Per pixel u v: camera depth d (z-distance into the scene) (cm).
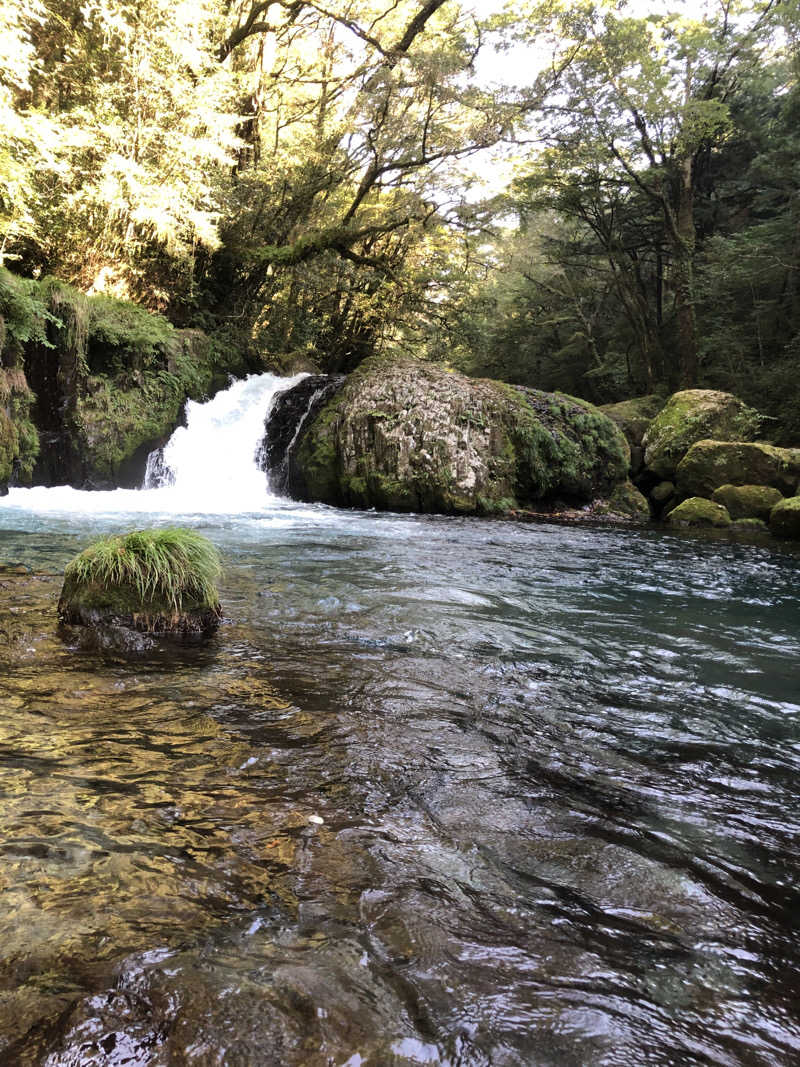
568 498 1470
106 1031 133
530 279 3084
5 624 414
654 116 2088
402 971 157
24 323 1171
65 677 341
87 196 1353
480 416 1400
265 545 801
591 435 1498
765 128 2323
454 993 151
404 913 178
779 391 2005
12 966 147
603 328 3062
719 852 223
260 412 1669
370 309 2391
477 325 2452
